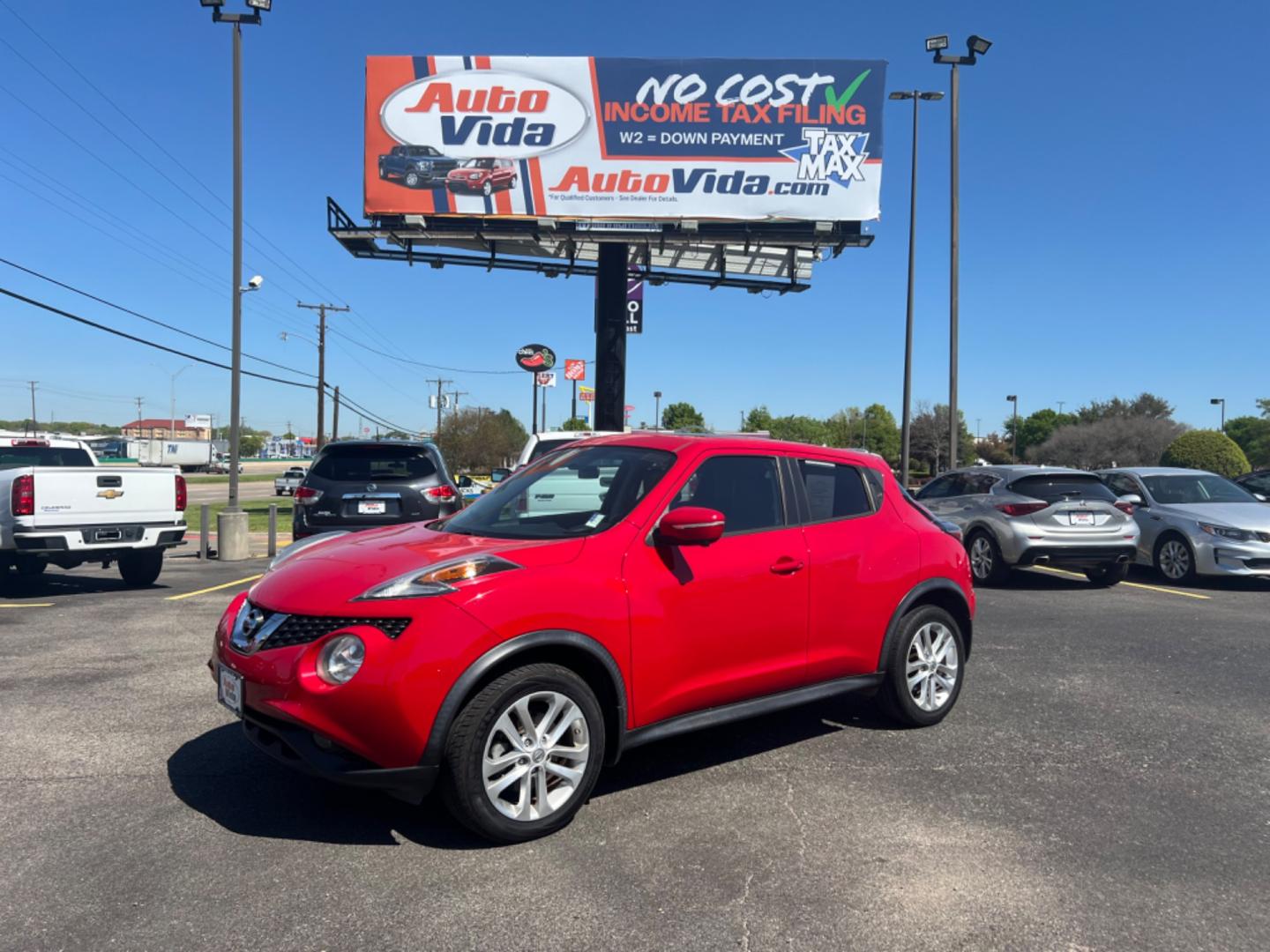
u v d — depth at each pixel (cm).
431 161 2058
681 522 390
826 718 539
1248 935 296
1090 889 326
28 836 358
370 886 320
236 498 1680
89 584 1079
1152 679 632
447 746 340
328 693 332
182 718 513
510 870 334
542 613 358
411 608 340
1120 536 1052
